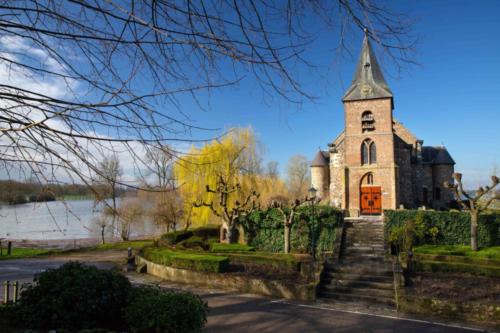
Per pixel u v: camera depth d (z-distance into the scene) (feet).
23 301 24.89
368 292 50.19
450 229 73.00
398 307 45.14
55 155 12.84
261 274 58.13
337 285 53.11
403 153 108.68
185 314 25.23
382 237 77.00
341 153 114.32
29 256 103.76
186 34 11.98
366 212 100.89
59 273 26.27
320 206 83.41
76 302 24.76
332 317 41.83
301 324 39.11
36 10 11.55
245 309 44.83
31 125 11.59
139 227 118.52
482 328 38.73
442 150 122.21
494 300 43.29
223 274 58.23
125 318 25.30
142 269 73.82
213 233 98.99
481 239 69.92
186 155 14.28
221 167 94.84
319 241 80.33
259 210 87.86
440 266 53.42
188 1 11.94
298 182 214.07
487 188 65.92
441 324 39.93
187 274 61.98
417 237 72.38
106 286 26.55
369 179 102.53
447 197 119.03
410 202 106.73
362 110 104.32
